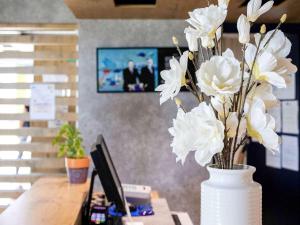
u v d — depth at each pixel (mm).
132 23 3371
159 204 2119
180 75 947
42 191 2111
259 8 907
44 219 1514
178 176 3357
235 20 3295
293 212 3764
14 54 3393
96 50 3355
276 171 3967
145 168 3355
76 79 3406
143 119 3367
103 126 3357
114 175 1749
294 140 3768
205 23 903
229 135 898
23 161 3383
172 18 3332
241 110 903
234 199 892
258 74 880
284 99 3900
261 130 875
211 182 942
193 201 3352
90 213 1846
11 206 1748
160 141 3363
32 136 3398
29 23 3383
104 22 3363
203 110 889
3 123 3410
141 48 3359
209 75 873
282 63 932
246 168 952
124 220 1761
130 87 3354
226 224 893
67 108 3414
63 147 2416
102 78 3348
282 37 935
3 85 3377
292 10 3008
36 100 3393
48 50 3443
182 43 3377
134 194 2059
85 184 2328
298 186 3713
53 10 3396
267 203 4012
